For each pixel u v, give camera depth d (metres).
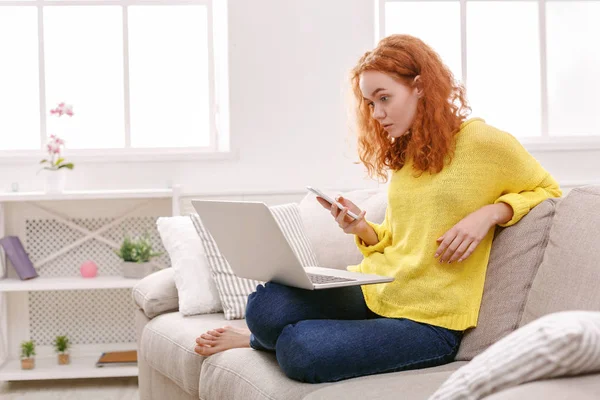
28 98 3.87
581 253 1.66
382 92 1.93
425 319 1.87
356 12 3.75
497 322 1.81
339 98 3.75
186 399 2.33
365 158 2.18
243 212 1.81
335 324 1.79
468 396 1.00
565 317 0.99
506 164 1.86
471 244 1.80
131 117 3.89
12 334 3.75
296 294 1.87
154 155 3.73
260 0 3.71
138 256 3.54
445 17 3.88
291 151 3.75
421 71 1.91
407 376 1.62
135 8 3.87
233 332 2.13
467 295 1.86
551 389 0.93
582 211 1.73
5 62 3.85
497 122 3.95
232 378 1.92
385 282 1.86
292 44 3.73
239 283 2.56
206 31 3.90
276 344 1.79
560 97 4.02
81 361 3.63
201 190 3.68
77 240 3.76
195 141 3.94
